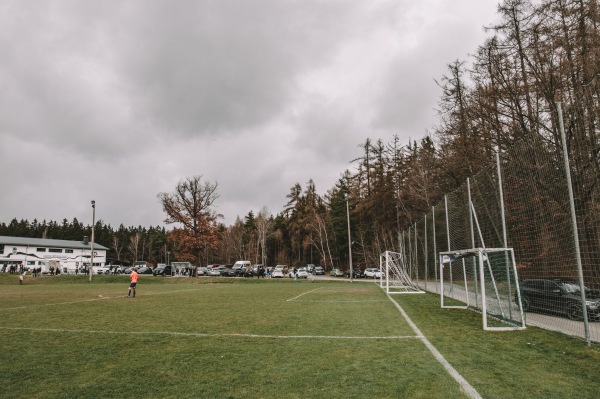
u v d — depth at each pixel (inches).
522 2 883.4
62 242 3287.4
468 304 568.7
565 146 338.3
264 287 1299.2
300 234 3186.5
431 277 892.0
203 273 2532.0
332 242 3127.5
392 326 398.3
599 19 683.4
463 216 612.1
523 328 374.9
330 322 432.1
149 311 565.0
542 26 808.3
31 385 218.7
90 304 682.2
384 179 2282.2
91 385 216.7
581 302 311.3
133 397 196.2
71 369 250.7
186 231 1955.0
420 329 378.9
